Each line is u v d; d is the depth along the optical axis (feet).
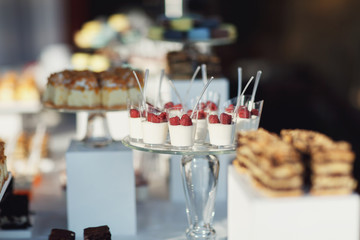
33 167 7.39
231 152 5.47
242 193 4.95
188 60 7.52
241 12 18.54
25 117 10.26
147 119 5.60
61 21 19.51
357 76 15.89
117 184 6.09
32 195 7.07
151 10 15.97
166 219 6.48
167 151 5.45
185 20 7.68
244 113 5.62
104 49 10.94
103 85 6.39
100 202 6.10
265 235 4.75
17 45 19.48
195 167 5.68
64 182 7.00
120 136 8.06
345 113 13.53
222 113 5.51
